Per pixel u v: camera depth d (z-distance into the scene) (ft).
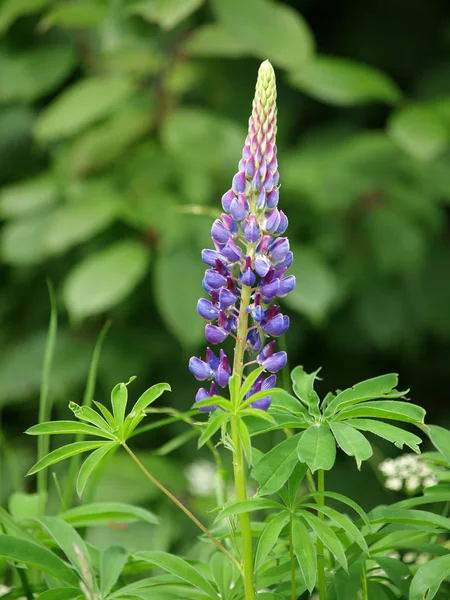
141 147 10.18
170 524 8.34
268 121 5.45
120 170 10.12
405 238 10.62
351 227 10.89
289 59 9.07
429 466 6.03
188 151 9.44
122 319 11.02
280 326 5.45
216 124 9.59
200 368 5.49
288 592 5.65
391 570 5.65
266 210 5.49
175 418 6.13
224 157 9.48
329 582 5.76
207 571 5.87
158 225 9.47
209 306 5.49
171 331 10.97
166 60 10.09
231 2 9.12
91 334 10.93
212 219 9.58
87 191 9.84
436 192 10.55
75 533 5.73
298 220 10.84
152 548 7.99
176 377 11.12
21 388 10.53
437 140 8.87
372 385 5.50
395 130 8.96
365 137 10.37
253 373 5.26
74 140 10.64
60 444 10.68
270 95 5.45
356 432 5.35
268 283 5.45
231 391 5.28
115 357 10.68
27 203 10.34
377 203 10.70
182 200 9.65
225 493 6.28
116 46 10.03
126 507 6.04
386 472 6.41
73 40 10.91
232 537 5.53
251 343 5.52
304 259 9.39
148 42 10.16
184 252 9.43
